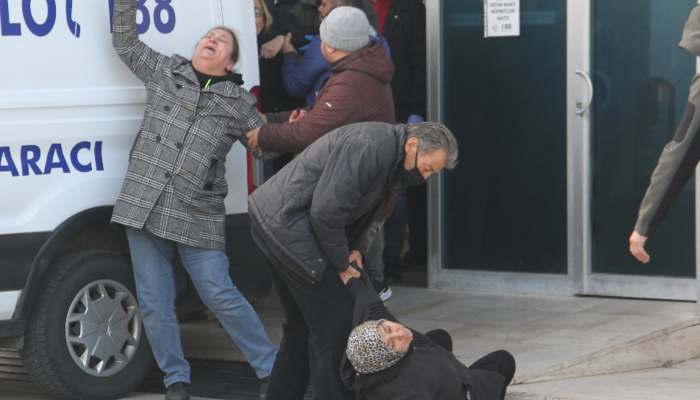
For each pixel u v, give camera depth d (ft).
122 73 46.44
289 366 40.09
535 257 65.92
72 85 44.29
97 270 45.01
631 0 60.95
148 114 43.98
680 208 60.23
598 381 46.65
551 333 54.08
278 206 35.68
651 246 61.57
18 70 42.37
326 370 36.81
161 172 43.21
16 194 42.14
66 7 44.14
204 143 43.65
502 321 58.13
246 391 47.32
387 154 34.53
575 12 62.28
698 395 42.57
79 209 44.32
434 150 34.47
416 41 69.00
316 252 35.47
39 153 42.98
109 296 46.19
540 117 64.80
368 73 45.60
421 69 68.85
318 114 44.88
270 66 66.03
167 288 44.19
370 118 45.60
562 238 64.75
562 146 64.18
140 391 48.55
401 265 75.36
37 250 42.68
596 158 63.16
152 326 43.91
